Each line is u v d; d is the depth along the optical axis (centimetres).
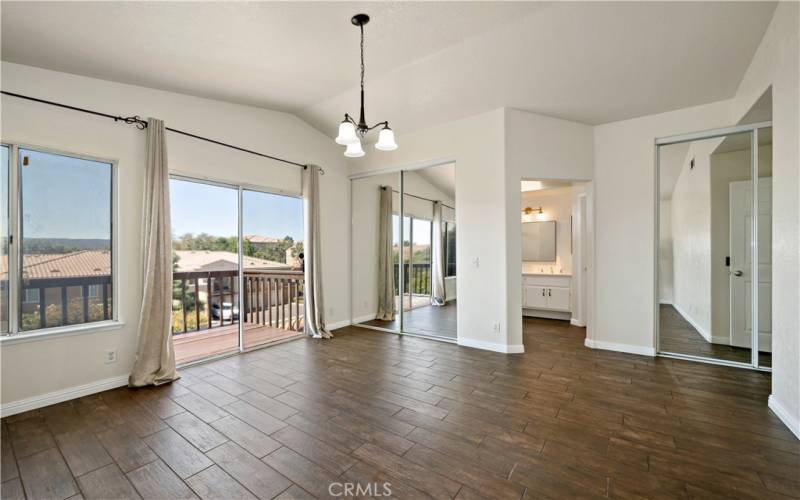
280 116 442
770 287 373
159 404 271
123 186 310
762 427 230
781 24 234
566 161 412
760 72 274
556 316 580
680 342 427
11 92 255
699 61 300
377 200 568
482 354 396
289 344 439
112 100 305
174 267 354
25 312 266
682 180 506
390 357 386
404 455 203
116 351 305
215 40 261
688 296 496
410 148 478
